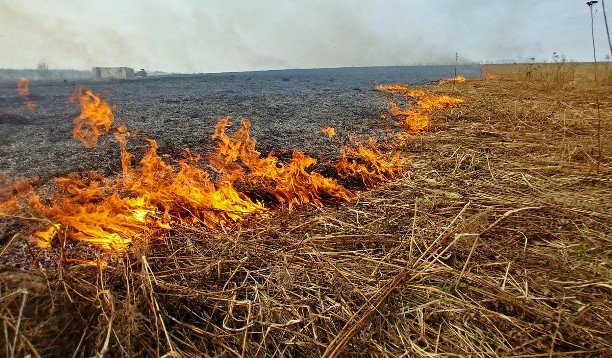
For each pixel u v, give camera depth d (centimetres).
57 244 262
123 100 1244
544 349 175
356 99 1246
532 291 217
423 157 506
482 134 633
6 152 534
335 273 232
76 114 917
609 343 176
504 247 262
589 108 827
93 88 1836
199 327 190
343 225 304
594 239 271
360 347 175
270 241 277
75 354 158
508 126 687
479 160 478
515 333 185
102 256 242
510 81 1634
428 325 192
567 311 198
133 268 227
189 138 627
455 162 476
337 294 212
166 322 188
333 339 181
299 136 646
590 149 500
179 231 288
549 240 273
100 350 159
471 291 217
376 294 207
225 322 190
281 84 2109
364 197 370
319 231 295
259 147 565
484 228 283
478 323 193
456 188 383
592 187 376
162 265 240
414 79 2469
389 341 183
